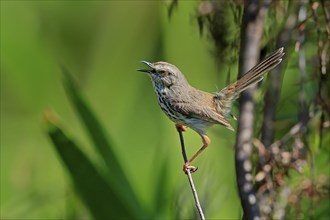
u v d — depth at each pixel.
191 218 11.52
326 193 11.44
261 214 10.70
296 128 10.91
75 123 15.45
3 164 15.45
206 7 11.64
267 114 11.23
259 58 11.68
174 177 12.82
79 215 12.92
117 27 15.72
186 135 13.31
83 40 16.03
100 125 12.01
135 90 14.14
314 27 11.16
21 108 16.27
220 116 11.46
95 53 15.76
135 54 15.20
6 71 15.72
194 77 13.96
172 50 14.05
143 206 12.10
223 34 11.67
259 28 10.84
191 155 13.14
